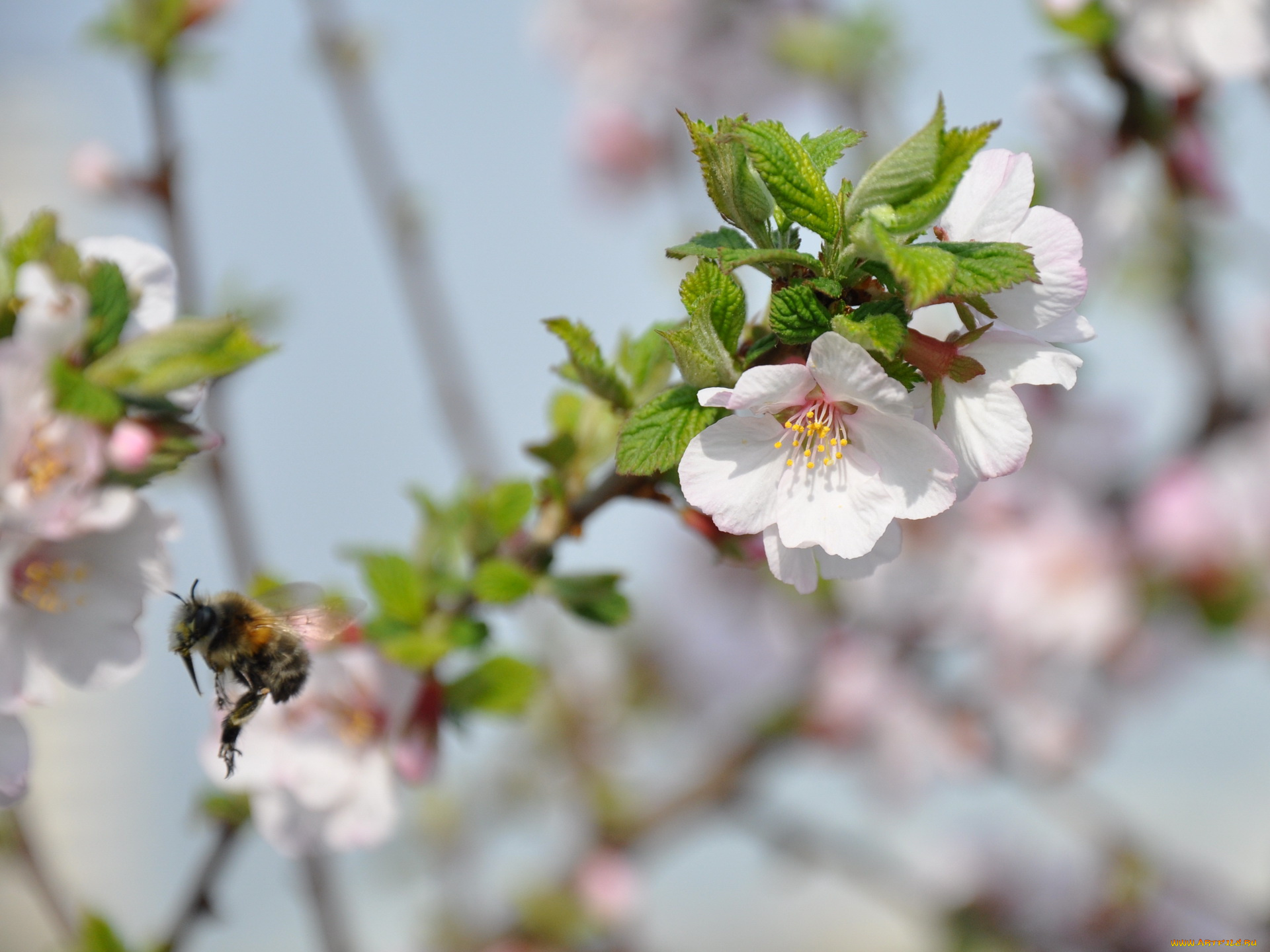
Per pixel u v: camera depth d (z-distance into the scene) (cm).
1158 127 44
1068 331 32
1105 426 60
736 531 32
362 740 38
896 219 32
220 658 37
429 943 60
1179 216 48
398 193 55
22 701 34
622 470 32
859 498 32
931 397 32
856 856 61
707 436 32
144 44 44
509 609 37
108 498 33
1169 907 60
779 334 32
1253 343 60
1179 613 59
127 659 34
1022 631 58
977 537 60
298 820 38
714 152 32
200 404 34
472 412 53
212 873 39
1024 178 32
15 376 33
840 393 32
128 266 35
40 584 34
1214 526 56
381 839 38
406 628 37
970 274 32
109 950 38
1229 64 42
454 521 38
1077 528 59
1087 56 43
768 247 32
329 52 55
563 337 34
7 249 33
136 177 44
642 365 34
